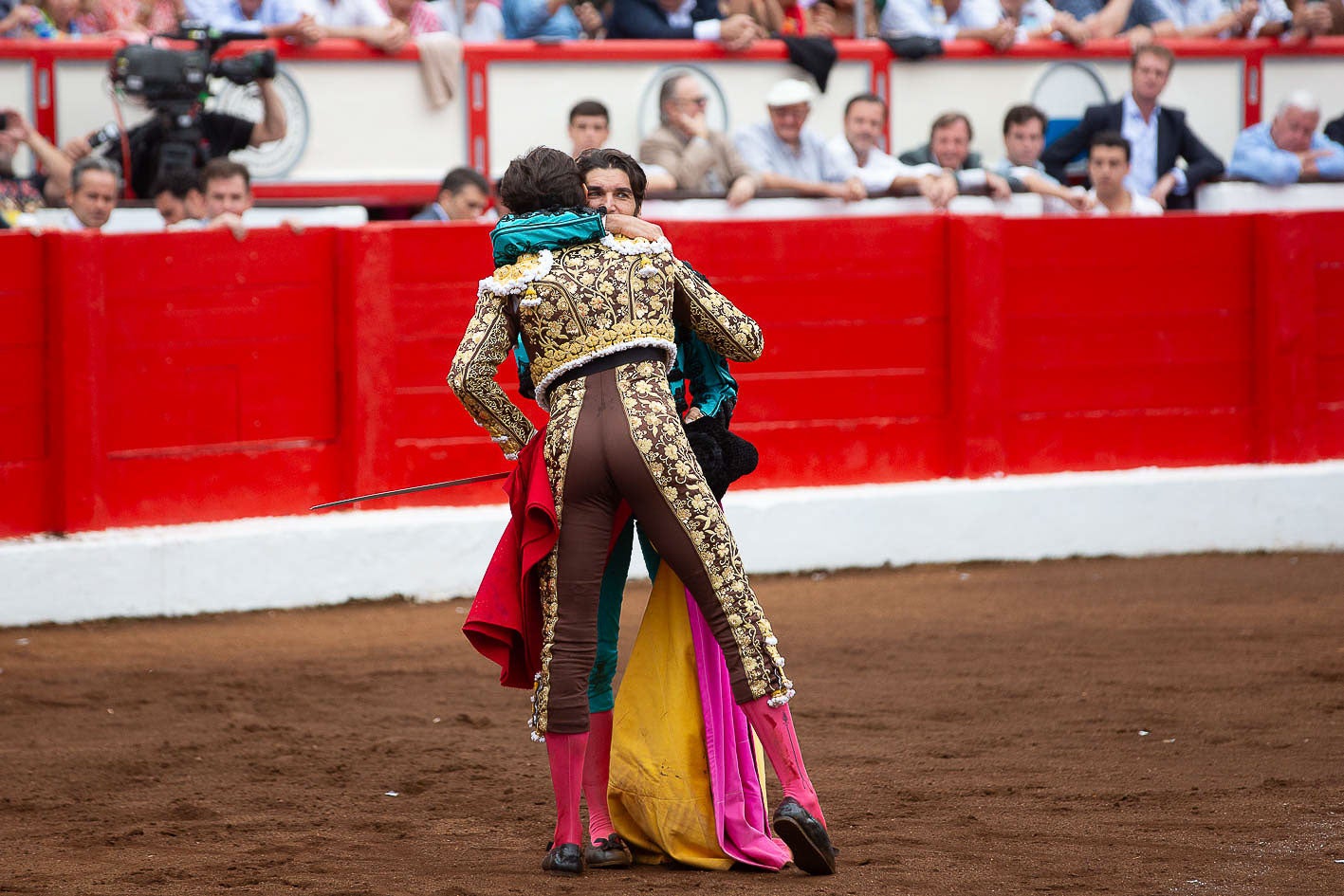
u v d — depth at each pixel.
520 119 34.41
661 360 14.17
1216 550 33.22
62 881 13.62
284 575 27.95
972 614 26.67
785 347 31.30
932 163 35.16
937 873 13.70
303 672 22.94
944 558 31.67
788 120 33.69
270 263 28.56
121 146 31.02
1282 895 13.03
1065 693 21.23
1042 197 34.69
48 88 31.64
